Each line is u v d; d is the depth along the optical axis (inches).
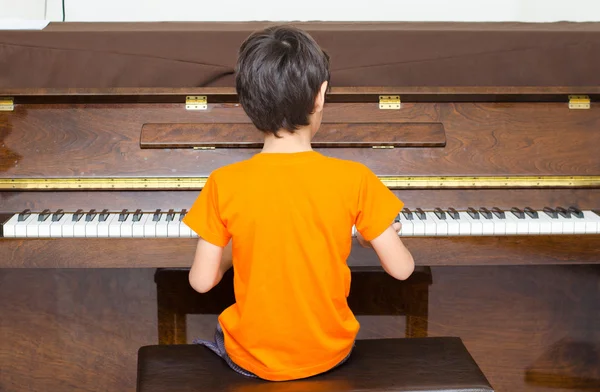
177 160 84.5
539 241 76.5
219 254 57.1
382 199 57.1
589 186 86.3
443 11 140.9
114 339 88.7
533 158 86.5
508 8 140.6
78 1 134.6
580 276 89.0
